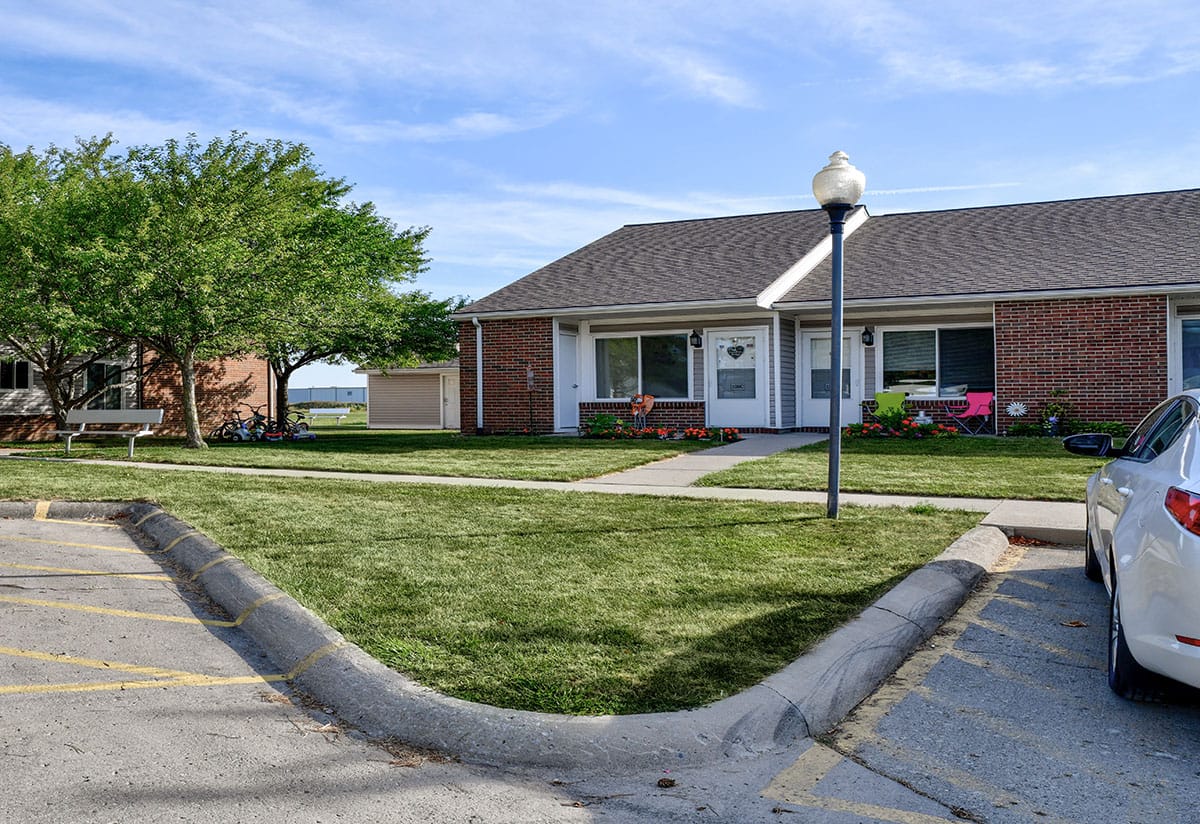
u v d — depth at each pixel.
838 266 8.98
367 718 4.23
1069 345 18.06
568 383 22.36
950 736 4.14
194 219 17.64
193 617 6.05
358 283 20.59
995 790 3.60
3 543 8.37
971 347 19.86
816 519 9.02
